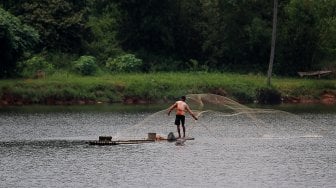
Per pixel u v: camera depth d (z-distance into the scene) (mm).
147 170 99625
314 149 118000
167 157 109562
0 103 189625
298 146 121250
